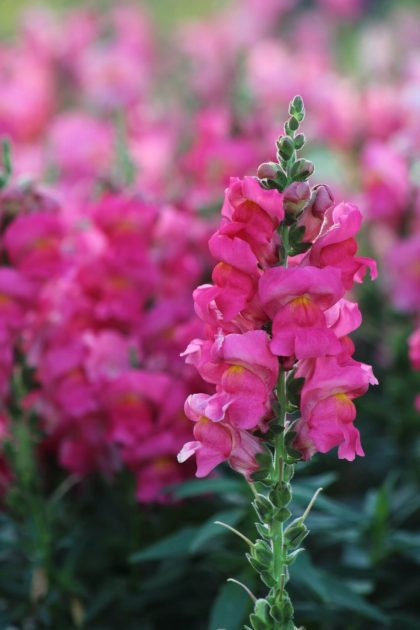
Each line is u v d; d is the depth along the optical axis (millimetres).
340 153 1706
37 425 977
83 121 1686
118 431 950
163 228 1076
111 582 1011
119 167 1143
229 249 714
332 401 734
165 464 960
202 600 1018
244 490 929
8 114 1847
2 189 972
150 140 1609
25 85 1999
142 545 1020
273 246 724
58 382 979
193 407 731
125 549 1022
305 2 3025
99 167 1579
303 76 1938
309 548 1061
